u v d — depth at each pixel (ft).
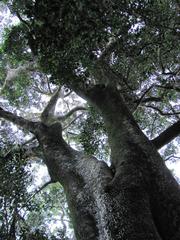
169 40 25.20
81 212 18.84
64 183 21.75
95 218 18.15
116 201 17.76
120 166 19.98
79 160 22.63
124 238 16.16
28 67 43.32
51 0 16.15
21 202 27.68
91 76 27.07
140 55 28.17
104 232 16.93
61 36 17.49
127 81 31.99
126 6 19.75
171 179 19.98
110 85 26.21
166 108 43.70
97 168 20.77
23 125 28.55
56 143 25.12
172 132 24.61
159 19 22.68
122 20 19.80
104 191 18.57
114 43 24.73
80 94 26.55
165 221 18.12
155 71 32.63
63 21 16.78
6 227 26.43
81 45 19.43
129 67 30.96
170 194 19.01
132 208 17.33
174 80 32.86
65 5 16.19
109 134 23.49
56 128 26.48
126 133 22.31
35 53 18.85
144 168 19.85
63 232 29.76
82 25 17.11
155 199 18.74
